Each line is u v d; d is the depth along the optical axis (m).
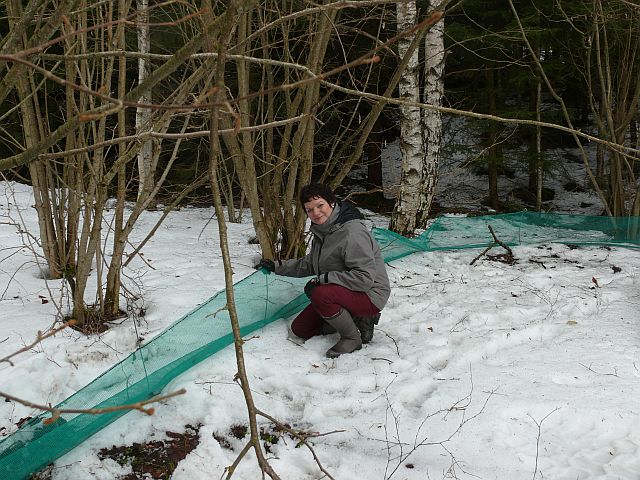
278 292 4.72
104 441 3.30
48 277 5.79
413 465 3.17
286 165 5.87
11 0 3.78
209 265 6.15
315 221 4.22
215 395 3.66
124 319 4.61
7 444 3.02
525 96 15.66
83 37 4.11
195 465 3.18
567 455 3.21
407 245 6.57
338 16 5.76
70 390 3.71
